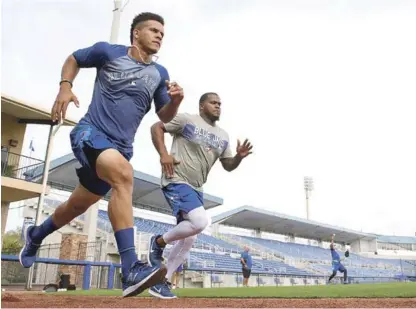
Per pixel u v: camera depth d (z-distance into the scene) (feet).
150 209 82.99
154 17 8.68
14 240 84.84
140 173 65.51
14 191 45.37
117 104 8.16
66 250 53.47
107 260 63.16
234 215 103.50
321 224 121.39
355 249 147.95
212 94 14.93
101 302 13.08
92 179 8.54
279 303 12.38
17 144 48.78
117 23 59.00
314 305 11.29
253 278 78.54
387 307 10.17
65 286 41.50
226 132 15.38
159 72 8.82
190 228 13.75
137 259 7.01
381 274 124.77
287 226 117.91
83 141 7.57
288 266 100.68
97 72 8.55
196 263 72.23
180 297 16.69
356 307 10.36
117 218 7.10
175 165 14.14
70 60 8.34
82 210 9.32
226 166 15.23
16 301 13.12
